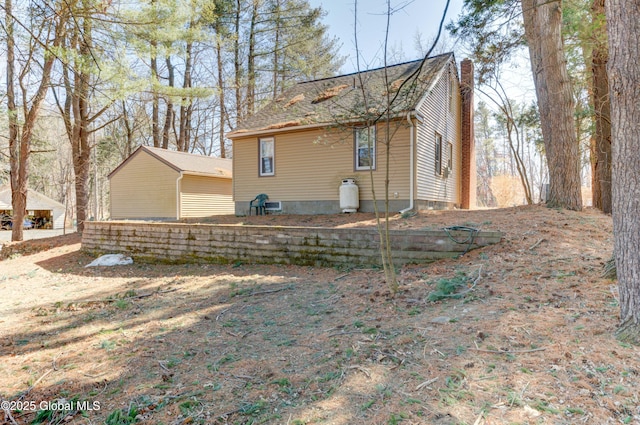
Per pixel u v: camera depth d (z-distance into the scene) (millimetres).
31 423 2443
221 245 7992
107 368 3238
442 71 11234
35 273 8516
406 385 2420
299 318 4223
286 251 7234
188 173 15133
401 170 9867
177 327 4254
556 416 1967
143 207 15914
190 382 2814
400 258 6160
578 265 4496
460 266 5215
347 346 3195
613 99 2957
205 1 12305
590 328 2914
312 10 18859
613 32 2926
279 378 2732
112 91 9742
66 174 31453
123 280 7344
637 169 2779
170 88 11828
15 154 12594
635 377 2250
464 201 15062
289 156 11461
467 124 14969
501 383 2301
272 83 20953
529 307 3494
